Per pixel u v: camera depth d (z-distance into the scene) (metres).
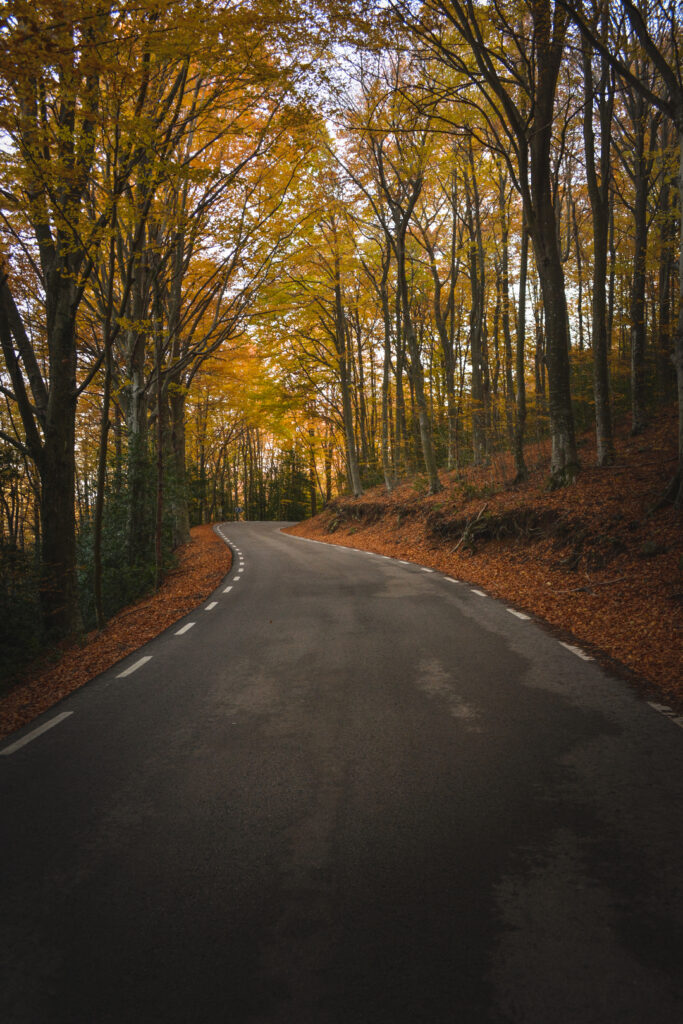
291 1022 1.92
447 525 16.78
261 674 6.11
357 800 3.35
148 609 11.96
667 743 3.86
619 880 2.53
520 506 13.96
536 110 12.31
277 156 12.61
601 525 10.73
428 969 2.11
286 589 12.17
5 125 6.59
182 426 24.17
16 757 4.32
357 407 38.00
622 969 2.05
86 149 7.99
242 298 17.42
